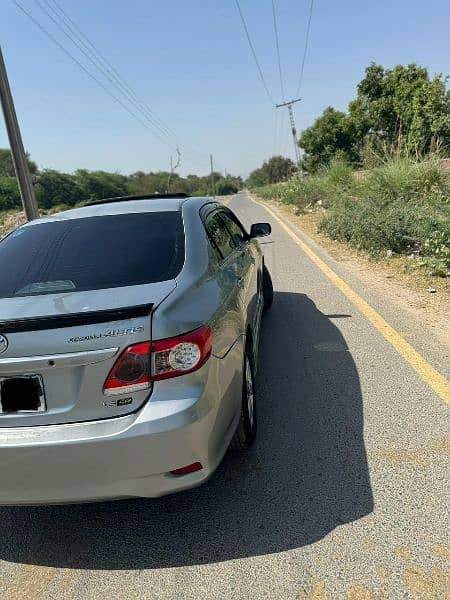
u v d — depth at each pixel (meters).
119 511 2.98
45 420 2.36
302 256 10.30
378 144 17.20
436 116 23.42
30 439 2.33
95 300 2.55
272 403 4.02
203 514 2.85
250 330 3.70
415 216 9.45
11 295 2.78
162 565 2.52
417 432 3.43
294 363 4.78
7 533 2.89
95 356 2.30
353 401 3.94
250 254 4.88
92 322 2.33
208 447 2.49
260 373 4.61
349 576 2.32
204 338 2.49
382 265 8.61
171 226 3.39
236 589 2.32
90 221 3.52
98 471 2.33
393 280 7.53
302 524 2.69
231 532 2.69
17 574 2.55
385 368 4.49
